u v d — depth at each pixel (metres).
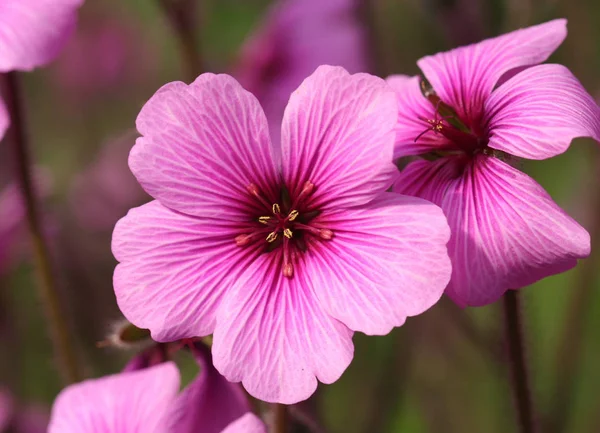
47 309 0.30
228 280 0.23
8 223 0.34
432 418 0.37
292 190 0.24
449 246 0.23
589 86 0.36
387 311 0.23
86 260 0.38
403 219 0.23
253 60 0.37
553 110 0.23
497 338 0.31
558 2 0.34
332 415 0.38
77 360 0.30
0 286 0.35
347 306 0.23
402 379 0.34
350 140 0.23
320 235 0.23
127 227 0.23
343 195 0.23
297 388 0.23
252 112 0.24
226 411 0.24
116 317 0.35
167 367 0.25
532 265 0.23
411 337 0.34
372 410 0.34
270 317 0.23
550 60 0.36
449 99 0.25
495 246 0.23
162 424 0.24
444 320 0.35
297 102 0.23
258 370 0.23
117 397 0.24
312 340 0.23
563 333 0.33
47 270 0.30
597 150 0.35
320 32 0.36
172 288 0.23
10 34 0.27
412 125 0.25
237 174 0.24
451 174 0.24
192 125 0.23
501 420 0.34
